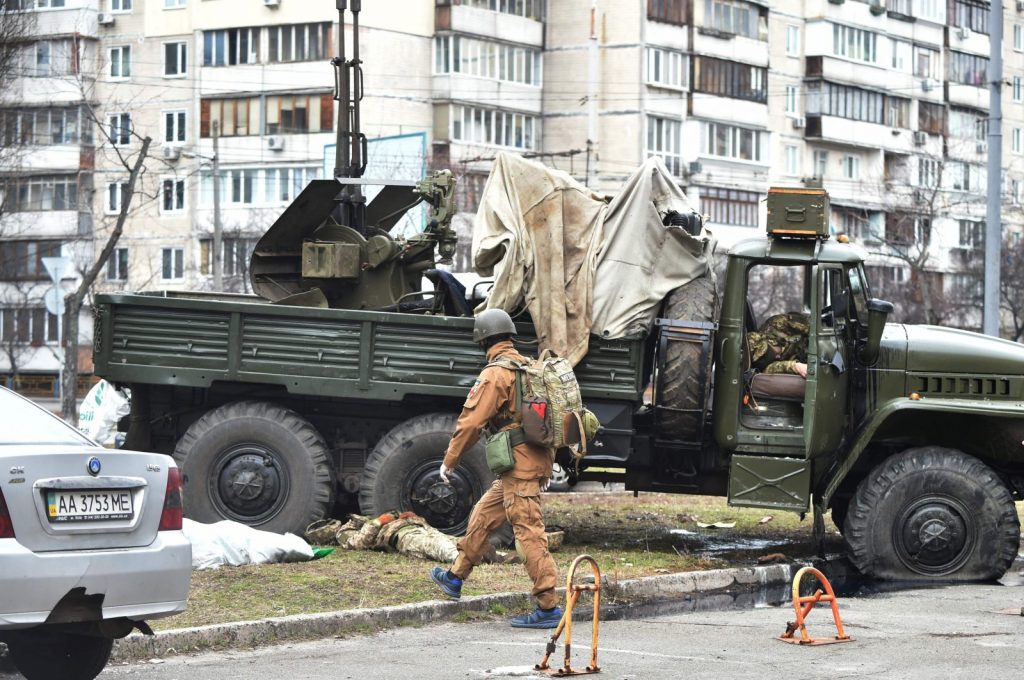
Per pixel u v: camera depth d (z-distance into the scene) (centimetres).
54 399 8175
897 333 1714
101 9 8338
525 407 1282
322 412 1802
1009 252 8694
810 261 1680
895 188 9256
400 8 7838
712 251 1766
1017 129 10588
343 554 1617
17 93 4044
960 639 1234
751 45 8856
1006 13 10475
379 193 2006
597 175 8356
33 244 8412
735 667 1105
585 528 2003
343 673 1073
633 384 1697
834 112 9400
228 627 1189
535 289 1695
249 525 1714
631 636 1252
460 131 7969
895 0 9744
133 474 977
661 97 8381
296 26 7900
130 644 1130
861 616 1366
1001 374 1673
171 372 1739
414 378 1714
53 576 912
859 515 1627
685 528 2038
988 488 1622
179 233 8200
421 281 1948
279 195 7969
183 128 8219
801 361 1708
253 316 1734
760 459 1670
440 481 1703
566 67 8394
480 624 1309
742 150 8850
